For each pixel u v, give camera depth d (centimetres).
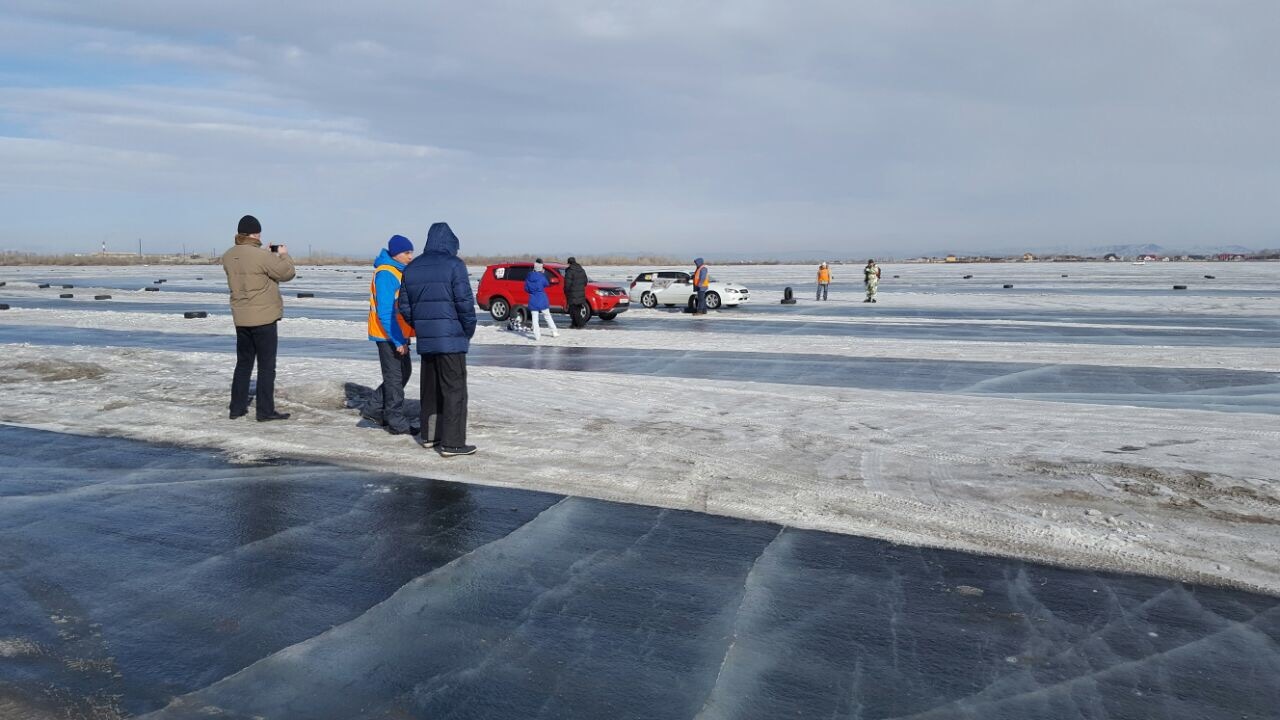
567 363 1502
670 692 372
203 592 477
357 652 407
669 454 798
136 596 471
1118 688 377
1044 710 358
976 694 371
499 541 562
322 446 824
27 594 473
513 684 378
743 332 2136
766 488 688
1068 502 654
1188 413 1026
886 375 1364
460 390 777
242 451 803
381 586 487
